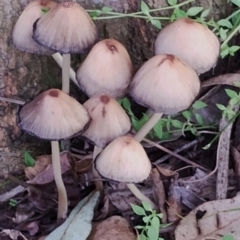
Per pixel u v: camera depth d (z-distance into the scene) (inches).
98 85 9.7
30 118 9.0
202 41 9.8
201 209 10.9
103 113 9.5
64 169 11.5
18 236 11.0
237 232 10.6
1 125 11.5
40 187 11.5
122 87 9.8
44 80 11.6
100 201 11.3
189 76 9.3
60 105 8.9
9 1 10.7
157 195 11.2
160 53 10.0
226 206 10.9
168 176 11.4
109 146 9.2
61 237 10.4
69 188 11.6
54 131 8.9
